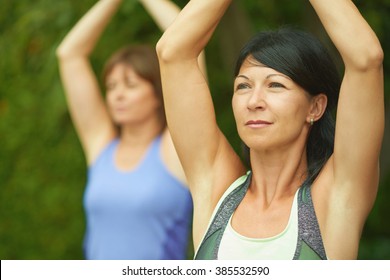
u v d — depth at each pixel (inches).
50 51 436.5
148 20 484.1
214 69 519.5
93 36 407.2
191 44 233.6
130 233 379.6
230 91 513.7
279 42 221.9
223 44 414.9
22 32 452.4
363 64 209.2
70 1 426.3
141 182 380.5
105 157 400.5
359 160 214.2
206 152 237.9
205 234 225.5
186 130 237.5
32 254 644.7
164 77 237.1
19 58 475.2
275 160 225.3
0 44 461.4
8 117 636.7
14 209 649.0
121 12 472.4
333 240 215.3
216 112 512.1
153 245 376.8
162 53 235.6
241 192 229.9
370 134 213.0
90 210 393.1
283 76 219.3
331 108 229.1
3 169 649.6
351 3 214.4
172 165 379.2
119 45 497.4
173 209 377.4
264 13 474.9
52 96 449.7
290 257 213.0
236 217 224.8
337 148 216.7
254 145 221.1
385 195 542.3
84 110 409.1
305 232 214.8
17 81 615.2
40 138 633.0
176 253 379.9
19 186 645.9
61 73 410.9
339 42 211.6
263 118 219.3
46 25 443.8
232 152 241.8
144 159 385.1
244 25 405.7
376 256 479.5
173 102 236.8
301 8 455.8
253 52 223.5
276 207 221.9
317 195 219.8
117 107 395.2
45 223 642.2
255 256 215.8
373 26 422.6
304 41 222.4
